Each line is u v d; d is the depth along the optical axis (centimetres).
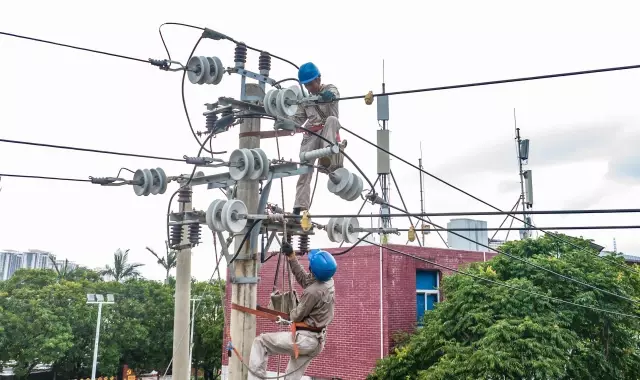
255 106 734
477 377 1302
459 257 2184
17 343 3238
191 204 856
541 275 1522
